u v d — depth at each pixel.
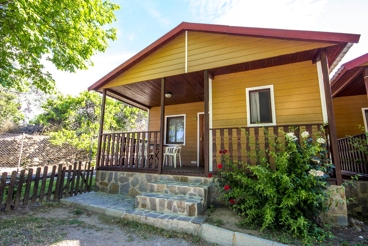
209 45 4.89
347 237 2.83
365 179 4.07
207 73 4.84
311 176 2.89
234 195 3.41
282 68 4.69
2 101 15.11
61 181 4.82
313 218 3.19
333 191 3.38
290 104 4.50
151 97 7.27
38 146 11.22
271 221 2.74
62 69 5.70
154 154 5.10
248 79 4.97
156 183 4.34
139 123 17.97
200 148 7.45
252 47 4.42
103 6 5.55
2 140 10.22
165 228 3.22
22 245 2.58
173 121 8.31
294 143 3.26
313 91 4.36
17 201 4.00
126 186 5.21
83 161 11.48
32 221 3.40
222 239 2.80
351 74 4.60
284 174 2.94
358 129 5.86
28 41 4.30
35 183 4.39
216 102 5.21
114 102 14.58
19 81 6.10
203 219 3.23
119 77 5.97
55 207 4.26
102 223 3.46
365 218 3.68
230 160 4.10
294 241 2.60
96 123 12.59
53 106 15.40
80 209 4.18
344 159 5.31
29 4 3.75
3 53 5.10
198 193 3.84
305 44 3.90
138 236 2.99
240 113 4.93
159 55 5.48
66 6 4.47
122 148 5.64
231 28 4.47
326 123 3.69
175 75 5.19
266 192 2.90
